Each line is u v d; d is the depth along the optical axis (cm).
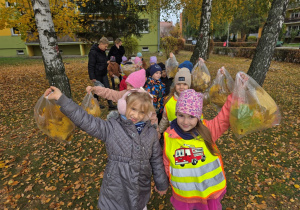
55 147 408
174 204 180
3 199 282
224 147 397
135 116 161
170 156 173
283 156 363
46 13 454
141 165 164
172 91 266
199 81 341
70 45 2358
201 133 166
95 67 545
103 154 382
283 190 284
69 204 269
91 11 1233
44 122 195
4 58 2086
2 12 739
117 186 163
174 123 176
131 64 580
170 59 469
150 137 168
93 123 157
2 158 377
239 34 5344
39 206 270
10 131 478
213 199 169
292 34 4406
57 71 488
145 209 182
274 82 894
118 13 1280
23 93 757
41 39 466
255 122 179
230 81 279
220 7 1152
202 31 832
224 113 182
